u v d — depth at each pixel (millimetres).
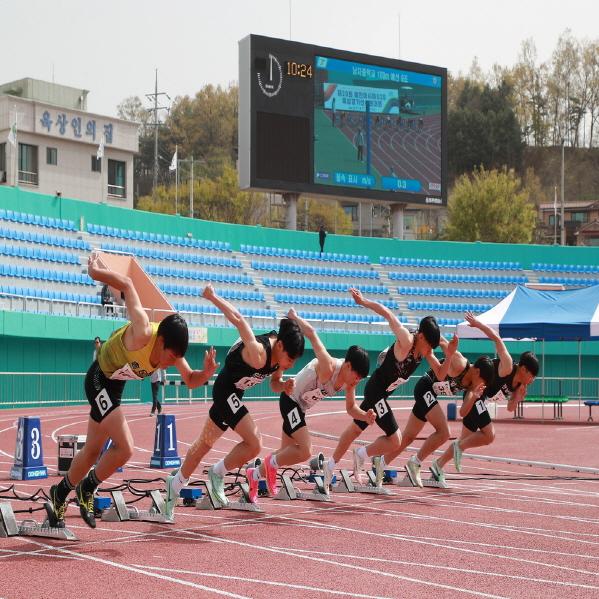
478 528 15406
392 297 82562
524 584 11117
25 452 21891
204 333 64125
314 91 71312
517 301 50344
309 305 77625
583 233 152750
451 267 86375
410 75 76250
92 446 13242
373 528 15188
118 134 99125
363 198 73875
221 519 15883
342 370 17609
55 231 64312
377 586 10844
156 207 151875
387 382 18984
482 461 28969
